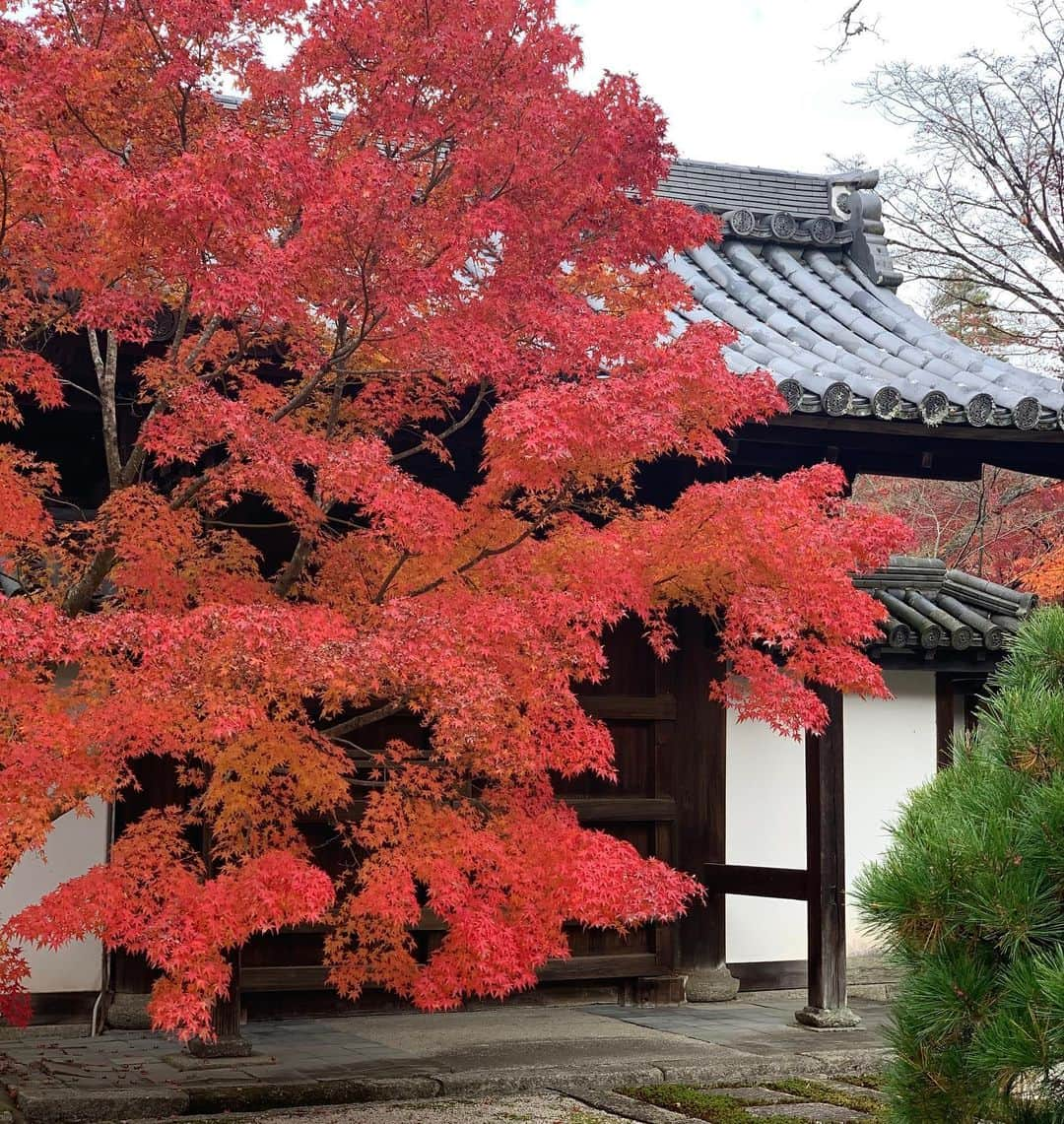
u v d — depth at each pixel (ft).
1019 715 15.76
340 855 32.89
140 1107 24.73
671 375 19.95
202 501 23.12
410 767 22.44
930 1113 15.24
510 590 21.54
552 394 18.99
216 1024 28.37
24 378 21.89
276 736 21.02
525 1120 24.98
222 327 23.71
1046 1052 13.67
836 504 23.91
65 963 31.32
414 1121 24.80
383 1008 34.01
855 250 45.29
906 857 15.25
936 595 38.63
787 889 33.99
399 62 20.76
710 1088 27.94
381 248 18.90
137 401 22.63
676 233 22.49
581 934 35.78
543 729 21.75
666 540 22.33
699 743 36.91
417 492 19.70
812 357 36.27
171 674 17.99
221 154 17.56
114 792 20.51
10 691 18.60
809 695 23.27
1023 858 14.61
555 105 21.15
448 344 20.20
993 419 32.99
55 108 18.93
